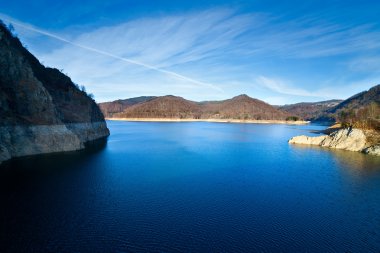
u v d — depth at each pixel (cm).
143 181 4841
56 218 3184
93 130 11731
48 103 7994
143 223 3122
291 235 2944
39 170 5344
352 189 4628
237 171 5819
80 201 3750
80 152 7725
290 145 10562
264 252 2594
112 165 6097
